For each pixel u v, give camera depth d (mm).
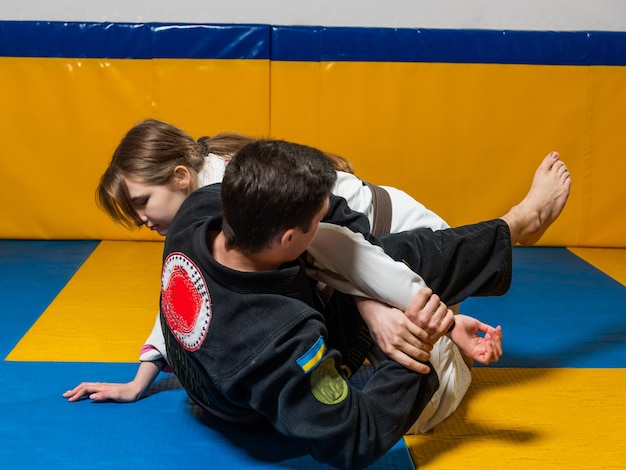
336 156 1892
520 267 2812
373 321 1422
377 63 2914
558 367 1970
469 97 2943
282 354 1267
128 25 2887
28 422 1650
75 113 2938
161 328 1617
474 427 1669
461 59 2920
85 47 2895
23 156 2975
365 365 1941
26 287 2518
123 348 2047
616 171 3010
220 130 2957
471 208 3031
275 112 2951
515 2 3074
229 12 3074
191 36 2893
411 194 3020
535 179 1881
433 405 1596
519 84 2938
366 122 2957
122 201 1620
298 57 2910
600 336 2174
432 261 1571
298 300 1313
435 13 3078
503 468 1515
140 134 1612
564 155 2996
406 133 2967
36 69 2906
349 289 1449
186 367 1485
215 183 1528
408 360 1377
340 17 3076
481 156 2990
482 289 1644
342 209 1525
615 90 2949
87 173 2990
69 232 3055
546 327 2234
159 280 2613
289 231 1246
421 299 1363
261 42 2898
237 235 1266
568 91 2947
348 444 1296
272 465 1505
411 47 2908
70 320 2236
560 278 2688
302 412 1277
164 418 1676
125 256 2875
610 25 3088
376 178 3006
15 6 3047
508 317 2314
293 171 1229
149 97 2928
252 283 1298
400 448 1578
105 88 2922
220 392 1455
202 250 1325
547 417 1714
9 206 3021
